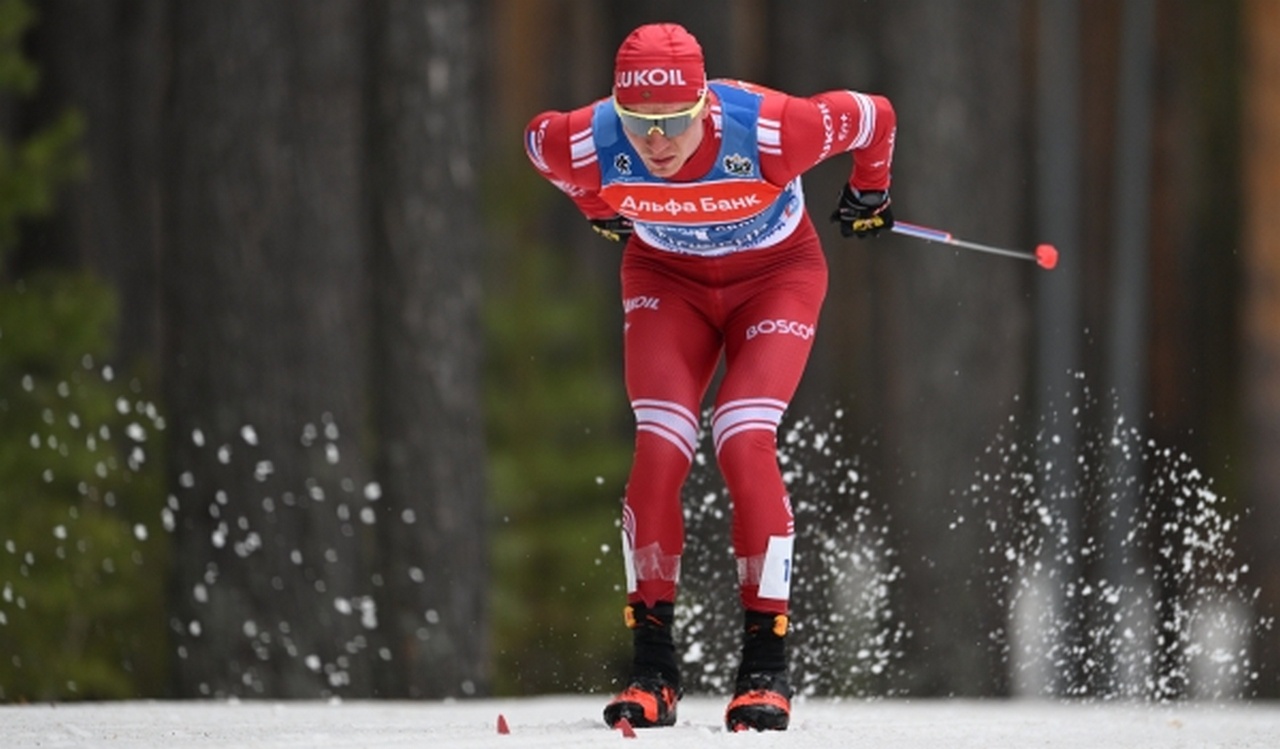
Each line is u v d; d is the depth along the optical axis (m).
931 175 44.84
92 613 37.28
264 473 36.19
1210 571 32.19
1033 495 43.62
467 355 37.75
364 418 37.69
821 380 49.97
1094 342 60.31
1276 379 60.59
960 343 44.88
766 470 16.84
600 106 16.69
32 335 37.97
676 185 16.50
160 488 39.47
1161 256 61.69
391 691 36.50
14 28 38.06
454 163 37.66
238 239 36.44
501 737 16.62
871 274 46.34
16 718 19.36
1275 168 60.72
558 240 64.62
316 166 37.06
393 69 37.34
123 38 47.81
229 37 36.50
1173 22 61.88
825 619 34.78
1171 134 61.69
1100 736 17.83
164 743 16.59
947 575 43.41
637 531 17.12
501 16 67.56
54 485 38.22
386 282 37.47
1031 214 58.03
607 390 56.81
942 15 45.03
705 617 35.75
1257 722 20.62
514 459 52.44
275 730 17.84
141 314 46.78
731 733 16.45
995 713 21.95
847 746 15.84
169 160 37.00
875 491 45.03
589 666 45.81
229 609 35.84
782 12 48.84
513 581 47.47
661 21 49.06
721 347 18.12
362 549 37.12
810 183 45.19
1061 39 58.41
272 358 36.53
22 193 38.66
